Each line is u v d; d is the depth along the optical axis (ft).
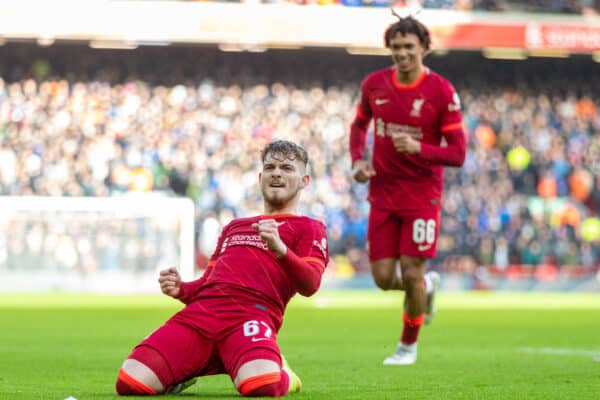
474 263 191.83
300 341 65.46
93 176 192.13
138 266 164.04
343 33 187.52
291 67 220.43
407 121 47.03
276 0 193.98
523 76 226.38
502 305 131.23
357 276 187.21
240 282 28.94
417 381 37.27
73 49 209.87
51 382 36.35
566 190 207.72
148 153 196.65
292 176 30.78
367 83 48.34
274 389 27.43
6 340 63.93
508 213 199.11
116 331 73.82
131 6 181.68
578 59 222.07
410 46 46.14
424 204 46.85
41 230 161.48
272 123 208.13
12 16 178.60
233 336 28.25
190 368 28.37
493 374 40.60
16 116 198.29
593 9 202.08
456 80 226.58
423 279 47.32
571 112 221.66
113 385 35.06
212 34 183.62
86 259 162.91
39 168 190.90
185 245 148.87
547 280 192.13
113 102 204.74
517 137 214.28
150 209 150.20
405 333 47.29
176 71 213.87
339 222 191.62
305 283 29.14
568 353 54.65
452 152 45.80
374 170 47.83
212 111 208.13
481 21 189.78
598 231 200.34
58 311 104.99
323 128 209.67
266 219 28.96
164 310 108.06
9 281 160.86
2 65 207.62
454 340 67.21
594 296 175.11
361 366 45.19
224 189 193.77
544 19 191.01
